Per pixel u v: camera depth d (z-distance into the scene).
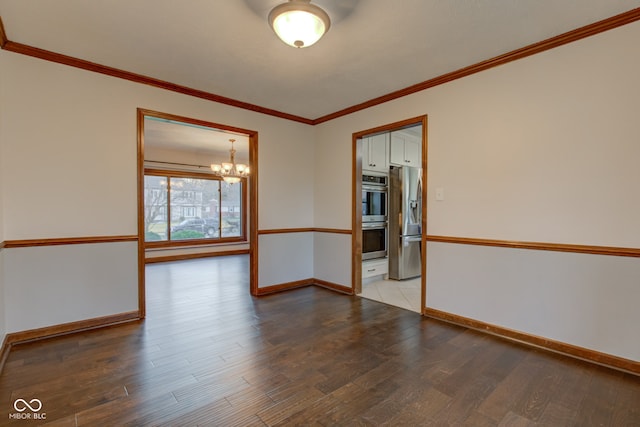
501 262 2.63
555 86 2.34
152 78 3.03
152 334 2.66
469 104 2.82
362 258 4.25
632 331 2.05
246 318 3.06
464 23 2.13
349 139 3.95
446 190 2.99
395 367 2.11
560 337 2.33
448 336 2.63
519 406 1.70
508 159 2.58
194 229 7.24
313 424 1.56
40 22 2.13
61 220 2.66
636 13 1.98
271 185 4.04
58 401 1.73
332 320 3.01
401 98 3.35
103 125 2.85
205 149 6.57
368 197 4.34
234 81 3.10
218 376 2.00
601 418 1.61
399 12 2.00
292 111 4.03
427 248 3.13
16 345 2.42
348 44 2.40
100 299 2.84
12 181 2.45
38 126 2.55
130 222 2.99
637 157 2.03
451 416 1.62
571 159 2.28
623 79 2.07
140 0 1.89
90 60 2.69
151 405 1.70
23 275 2.49
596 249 2.17
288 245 4.20
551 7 1.95
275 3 1.92
